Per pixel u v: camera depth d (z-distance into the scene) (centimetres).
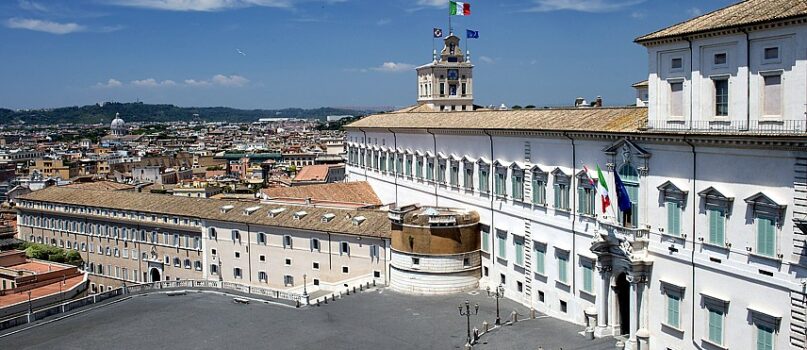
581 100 11219
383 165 13325
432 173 11081
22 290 11494
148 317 9344
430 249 9538
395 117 13425
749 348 5794
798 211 5300
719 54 5888
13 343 8400
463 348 7381
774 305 5556
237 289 10744
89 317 9444
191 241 13238
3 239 15500
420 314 8700
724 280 5969
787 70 5362
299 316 9044
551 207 8112
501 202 9131
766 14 5525
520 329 7788
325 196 13525
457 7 13025
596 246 7088
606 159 7169
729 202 5859
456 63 15500
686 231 6291
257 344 8025
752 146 5566
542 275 8362
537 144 8312
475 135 9631
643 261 6694
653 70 6531
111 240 14650
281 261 11862
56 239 15825
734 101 5772
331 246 11169
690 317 6312
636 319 6844
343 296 9831
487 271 9606
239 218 12381
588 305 7594
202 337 8388
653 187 6625
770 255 5559
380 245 10525
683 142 6162
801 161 5253
